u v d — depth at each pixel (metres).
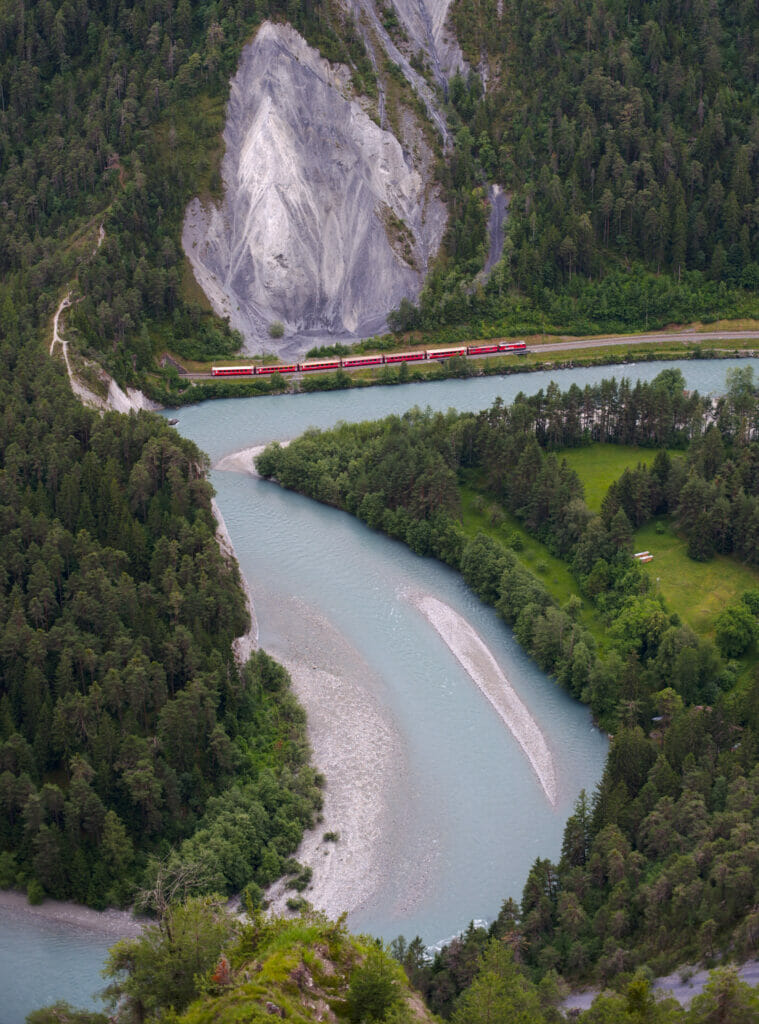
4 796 180.75
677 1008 134.12
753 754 186.75
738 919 158.25
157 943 138.50
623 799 180.88
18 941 172.12
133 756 187.38
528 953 163.62
